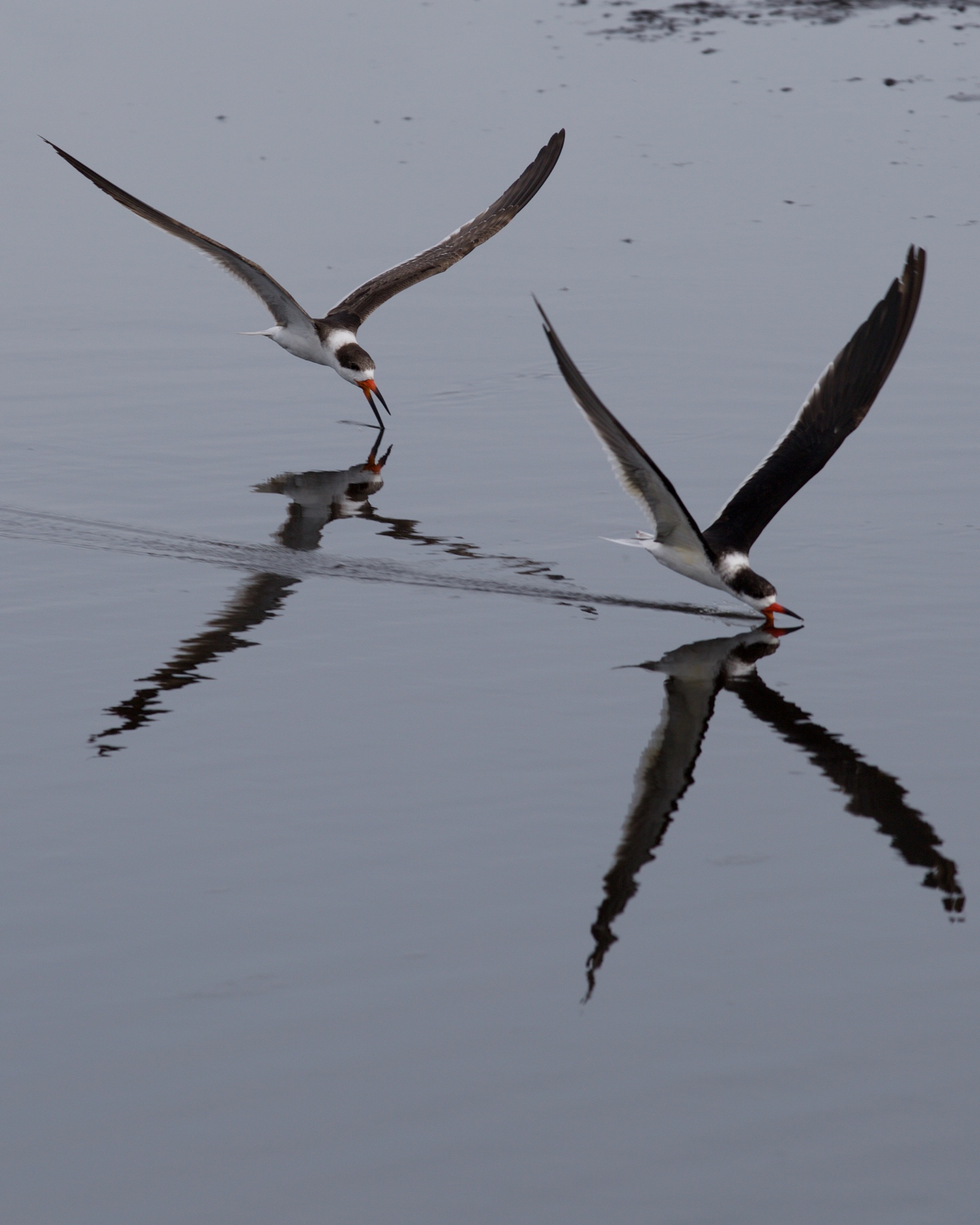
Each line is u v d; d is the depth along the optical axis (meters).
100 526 15.05
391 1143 7.15
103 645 12.59
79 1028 7.91
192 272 22.95
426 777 10.41
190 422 17.98
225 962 8.45
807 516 14.96
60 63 32.84
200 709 11.45
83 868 9.35
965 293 20.89
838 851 9.51
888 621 12.80
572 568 14.17
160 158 26.62
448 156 26.66
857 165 25.97
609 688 11.79
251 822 9.88
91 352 19.97
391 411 18.31
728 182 25.47
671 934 8.68
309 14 37.06
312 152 26.97
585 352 19.48
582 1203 6.80
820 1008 8.01
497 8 37.44
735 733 11.05
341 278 21.58
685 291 21.31
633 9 37.16
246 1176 6.98
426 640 12.71
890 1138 7.14
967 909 8.88
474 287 22.11
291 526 15.09
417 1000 8.12
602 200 24.95
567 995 8.15
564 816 9.93
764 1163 7.01
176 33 35.38
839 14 36.16
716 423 17.23
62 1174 7.00
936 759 10.62
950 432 16.84
